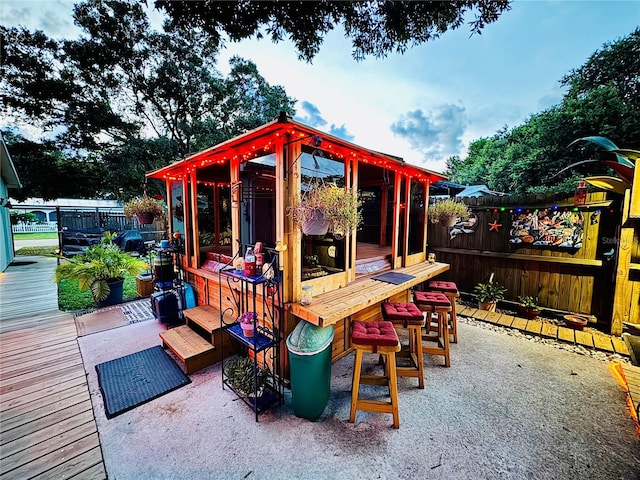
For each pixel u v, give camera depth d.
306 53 3.16
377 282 3.15
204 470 1.73
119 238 9.62
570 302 4.01
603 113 7.82
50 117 8.91
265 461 1.79
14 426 2.05
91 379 2.66
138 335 3.61
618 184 3.52
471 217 4.90
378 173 4.68
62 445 1.90
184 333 3.25
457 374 2.82
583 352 3.24
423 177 4.29
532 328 3.78
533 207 4.23
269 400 2.29
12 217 12.38
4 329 3.77
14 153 8.97
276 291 2.46
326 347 2.14
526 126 12.29
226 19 2.67
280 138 2.24
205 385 2.60
